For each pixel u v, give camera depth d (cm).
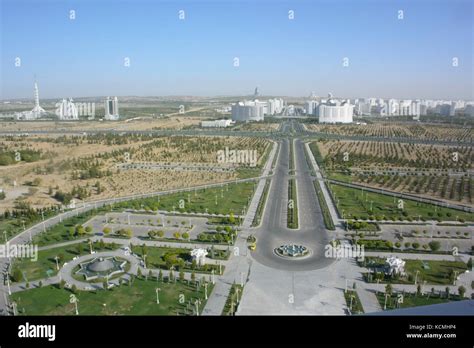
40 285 10625
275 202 18288
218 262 12056
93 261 11856
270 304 9656
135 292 10294
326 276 11125
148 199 18588
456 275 11038
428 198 18662
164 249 13012
